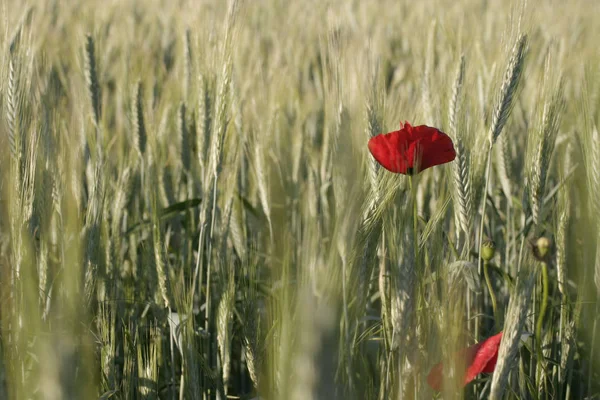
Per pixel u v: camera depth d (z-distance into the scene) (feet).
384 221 9.32
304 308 6.89
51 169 10.86
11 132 10.87
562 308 12.44
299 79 26.04
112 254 13.42
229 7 12.89
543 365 11.94
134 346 12.24
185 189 19.62
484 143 12.76
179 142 17.42
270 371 8.37
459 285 9.10
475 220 13.37
